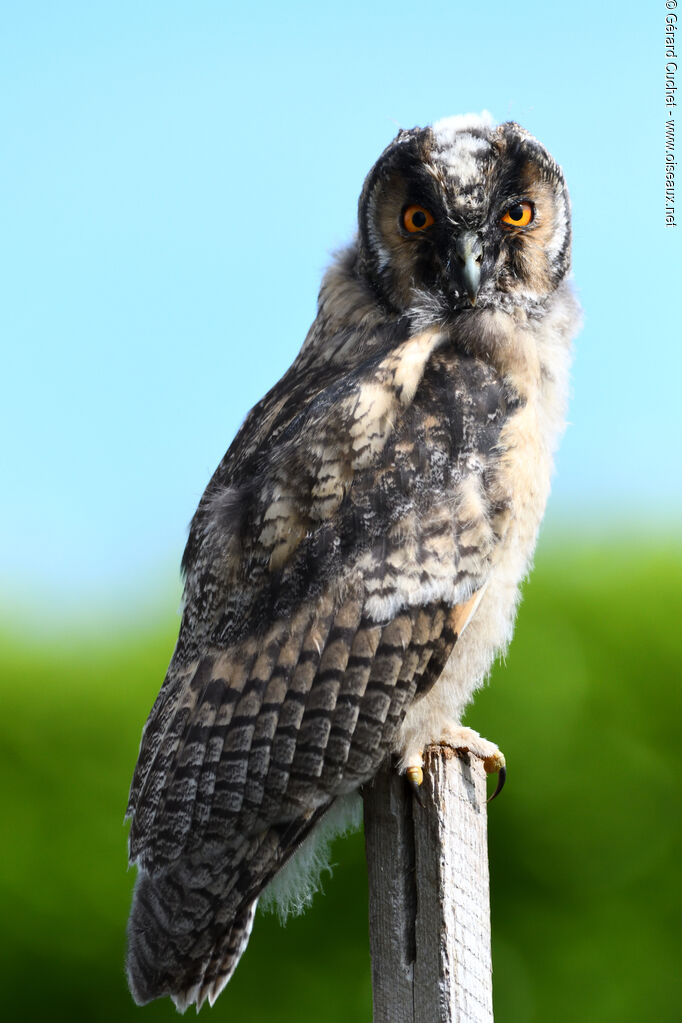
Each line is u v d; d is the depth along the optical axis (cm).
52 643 1614
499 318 1002
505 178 1013
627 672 1521
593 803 1505
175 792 905
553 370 1028
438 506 932
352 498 929
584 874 1502
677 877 1501
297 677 900
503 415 970
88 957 1525
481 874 858
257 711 898
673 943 1499
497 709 1503
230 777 893
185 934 883
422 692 916
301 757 891
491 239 1005
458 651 954
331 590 916
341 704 896
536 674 1512
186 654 966
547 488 996
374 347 1023
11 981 1530
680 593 1534
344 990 1470
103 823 1553
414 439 943
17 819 1553
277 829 894
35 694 1582
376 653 904
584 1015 1494
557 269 1048
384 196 1032
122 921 1523
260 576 932
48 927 1534
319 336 1067
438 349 995
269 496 941
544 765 1502
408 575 916
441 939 827
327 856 998
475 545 931
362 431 940
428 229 1008
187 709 927
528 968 1492
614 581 1546
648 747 1513
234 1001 1488
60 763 1566
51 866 1545
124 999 1512
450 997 817
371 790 889
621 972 1495
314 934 1481
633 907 1501
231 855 891
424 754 878
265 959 1486
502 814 1498
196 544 987
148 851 909
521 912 1498
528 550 979
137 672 1600
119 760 1570
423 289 1013
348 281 1066
